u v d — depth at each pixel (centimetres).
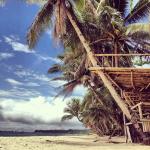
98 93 3416
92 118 3694
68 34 2508
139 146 2030
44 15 2377
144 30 2555
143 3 2598
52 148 1858
